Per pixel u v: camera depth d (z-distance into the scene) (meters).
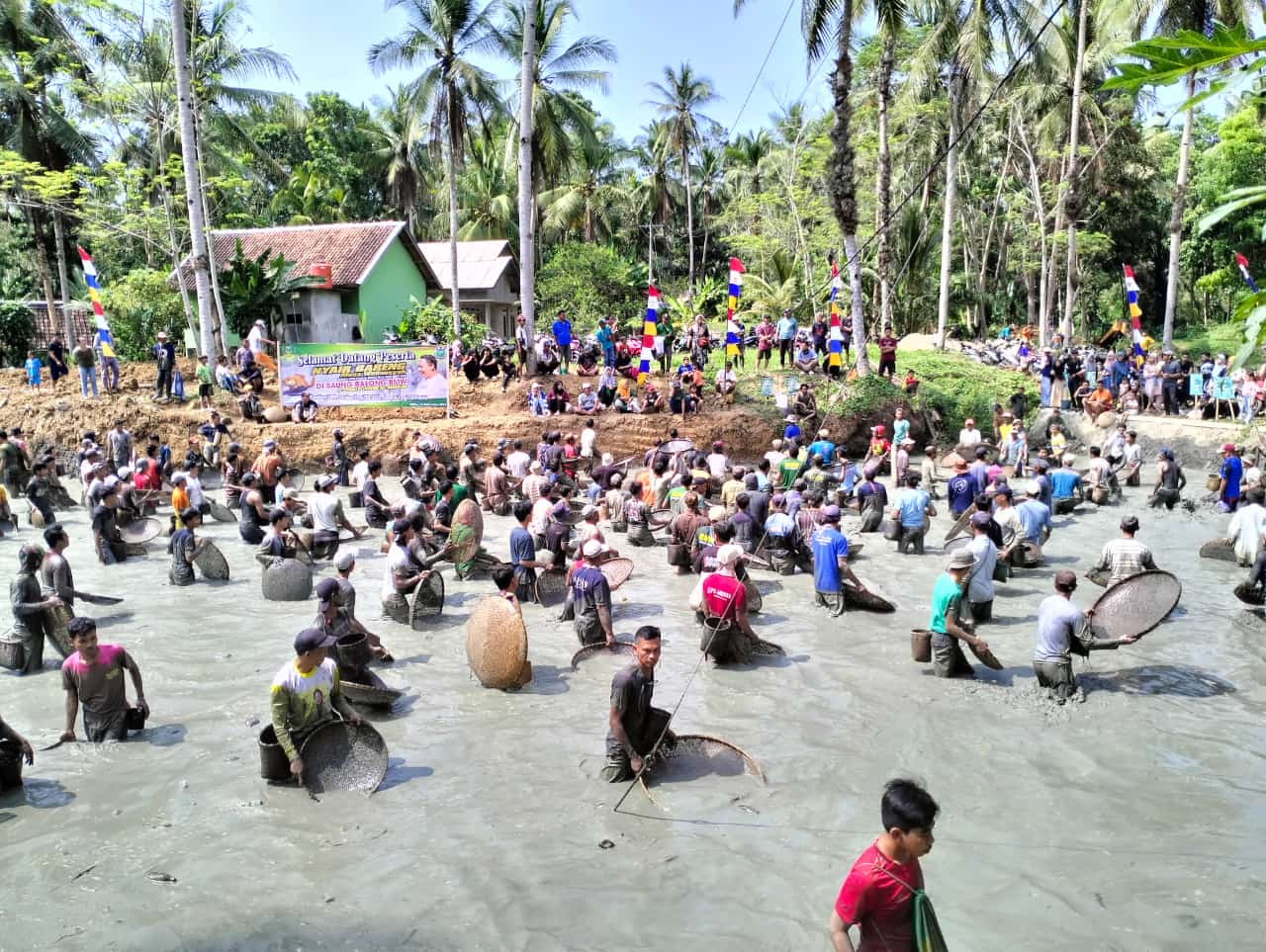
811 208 38.38
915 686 9.23
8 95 29.92
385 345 24.06
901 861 3.94
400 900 5.67
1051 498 18.25
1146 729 8.16
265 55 29.09
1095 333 48.94
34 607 9.53
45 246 35.69
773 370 28.47
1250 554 13.19
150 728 8.23
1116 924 5.42
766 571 14.05
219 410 23.61
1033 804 6.88
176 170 27.52
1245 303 2.28
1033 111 36.12
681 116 45.72
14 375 26.52
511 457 19.50
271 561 12.89
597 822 6.61
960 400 28.44
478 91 28.47
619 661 10.00
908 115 33.44
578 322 41.41
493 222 49.34
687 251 59.16
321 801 6.93
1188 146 30.42
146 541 15.43
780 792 7.07
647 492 17.88
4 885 5.80
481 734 8.15
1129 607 9.29
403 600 11.36
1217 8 26.39
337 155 47.72
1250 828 6.47
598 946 5.25
